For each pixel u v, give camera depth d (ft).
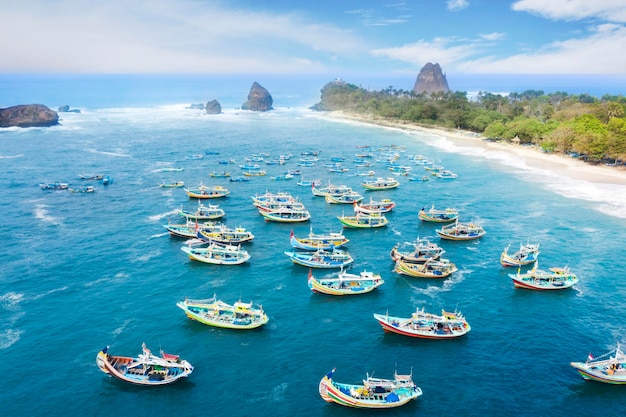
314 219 525.34
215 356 267.59
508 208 553.64
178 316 310.04
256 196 597.93
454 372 255.29
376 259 411.54
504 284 360.69
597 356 268.00
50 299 329.31
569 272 374.84
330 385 230.89
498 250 428.97
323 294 344.08
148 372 245.45
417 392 232.73
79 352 269.03
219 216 519.19
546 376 252.01
